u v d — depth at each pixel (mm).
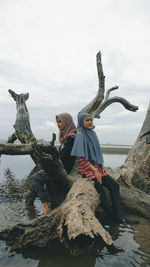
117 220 2910
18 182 5652
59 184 3342
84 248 2070
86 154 2982
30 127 6215
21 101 6480
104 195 2984
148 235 2457
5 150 3605
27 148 3680
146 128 4770
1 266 1775
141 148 4535
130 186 3670
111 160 12531
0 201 3961
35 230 2170
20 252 2045
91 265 1803
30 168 8539
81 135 3045
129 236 2418
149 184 4363
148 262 1847
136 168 4266
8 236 2252
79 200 2334
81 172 3074
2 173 7152
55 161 2824
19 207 3574
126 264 1813
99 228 1964
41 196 3174
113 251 2045
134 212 3393
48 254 2010
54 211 2318
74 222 1921
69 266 1786
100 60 6008
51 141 2619
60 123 3395
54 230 2160
